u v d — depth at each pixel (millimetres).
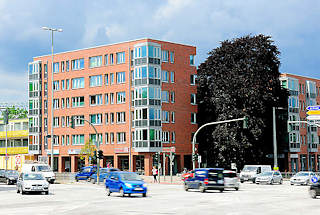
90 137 79750
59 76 84000
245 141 64188
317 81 100812
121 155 75250
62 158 83250
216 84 68625
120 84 76125
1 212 20969
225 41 70188
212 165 74688
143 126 71562
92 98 79750
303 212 20344
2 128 100938
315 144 95875
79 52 81812
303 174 52094
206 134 75250
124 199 29219
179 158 76125
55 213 20266
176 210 21375
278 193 35438
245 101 66062
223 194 34000
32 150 86000
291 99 89875
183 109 77125
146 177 66812
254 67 66438
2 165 92750
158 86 73062
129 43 75312
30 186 34594
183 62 77875
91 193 36469
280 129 75188
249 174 56125
